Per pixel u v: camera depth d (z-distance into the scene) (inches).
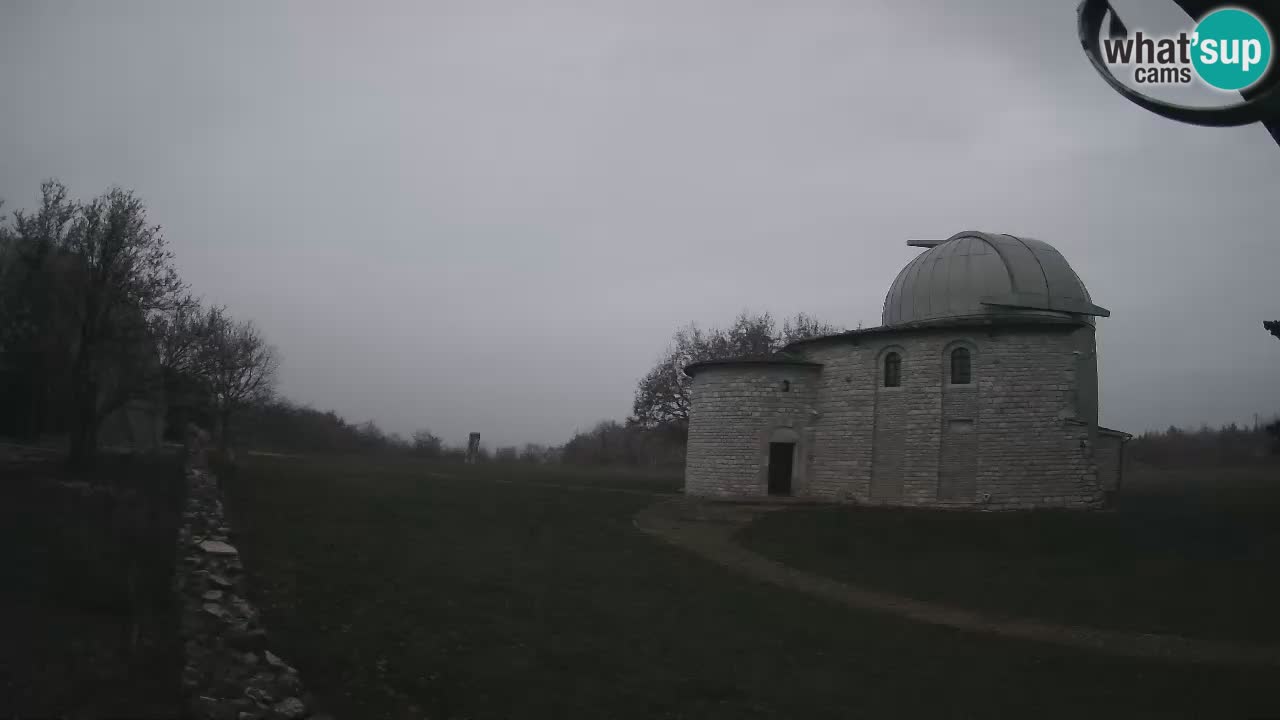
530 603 637.3
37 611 463.2
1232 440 2662.4
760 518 1200.8
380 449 3540.8
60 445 1317.7
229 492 1073.5
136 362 1192.8
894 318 1499.8
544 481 1931.6
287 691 379.2
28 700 338.0
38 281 1130.0
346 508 1066.1
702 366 1529.3
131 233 1179.9
